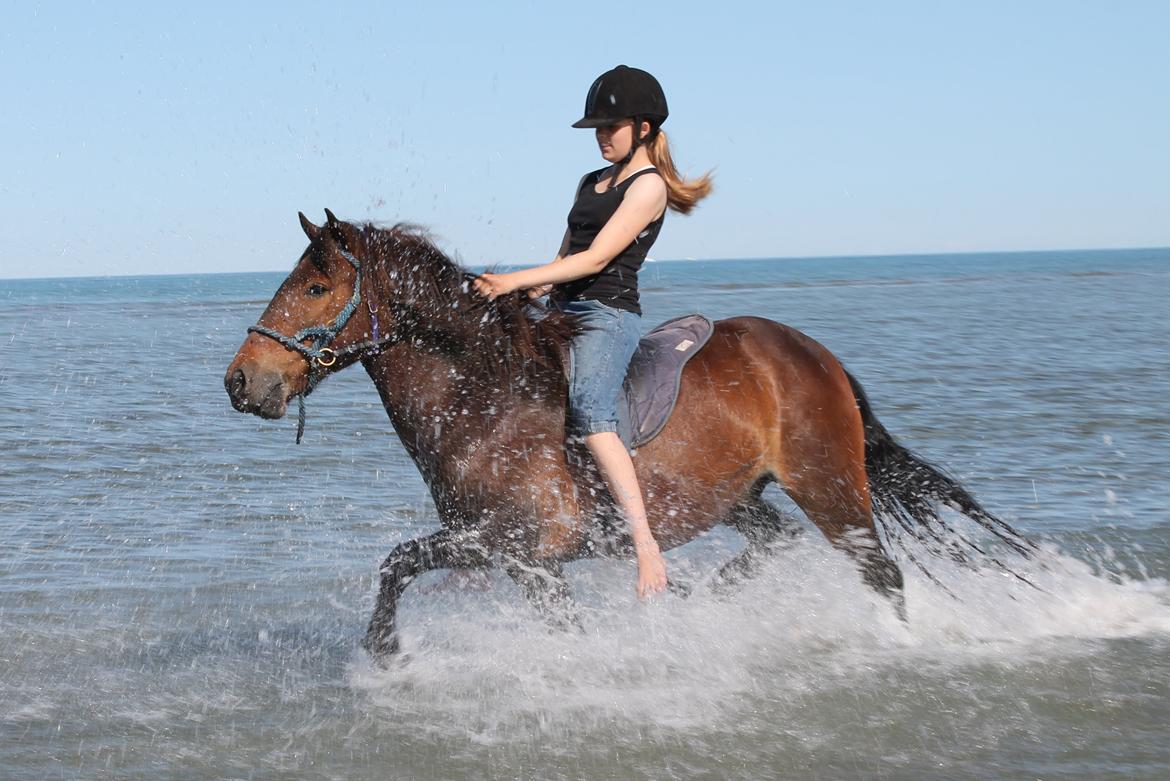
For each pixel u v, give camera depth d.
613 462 4.51
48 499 8.91
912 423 12.48
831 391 5.09
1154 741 4.36
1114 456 10.49
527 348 4.61
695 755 4.30
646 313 34.06
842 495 5.10
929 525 5.56
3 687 5.07
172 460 10.64
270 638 5.81
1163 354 20.64
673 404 4.71
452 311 4.57
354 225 4.60
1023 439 11.41
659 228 4.79
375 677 5.13
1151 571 6.87
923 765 4.17
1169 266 126.88
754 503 5.49
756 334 5.11
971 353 21.20
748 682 5.04
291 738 4.50
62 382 16.97
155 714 4.77
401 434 4.71
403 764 4.25
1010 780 4.02
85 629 5.92
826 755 4.28
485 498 4.58
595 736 4.49
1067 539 7.57
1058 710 4.69
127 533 7.91
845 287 68.31
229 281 119.19
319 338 4.45
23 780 4.09
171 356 21.91
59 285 128.38
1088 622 5.88
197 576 6.91
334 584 6.74
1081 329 27.86
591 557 4.83
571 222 4.87
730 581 5.70
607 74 4.70
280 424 12.98
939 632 5.70
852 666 5.22
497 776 4.14
